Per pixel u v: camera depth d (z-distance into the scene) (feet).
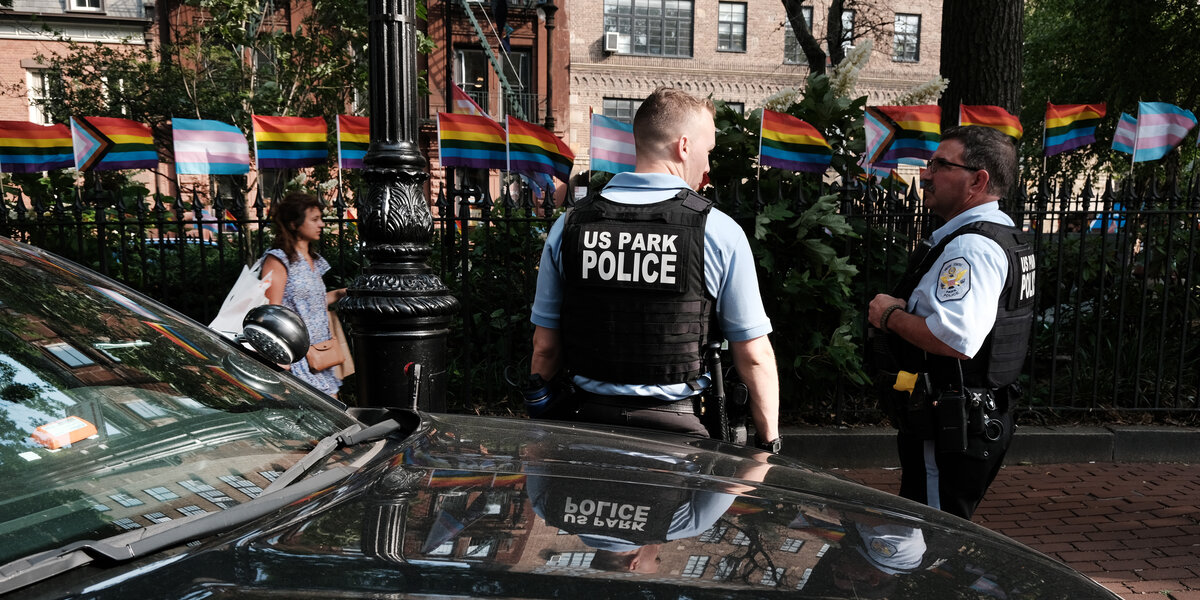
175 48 41.06
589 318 7.07
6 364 4.61
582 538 3.91
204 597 3.24
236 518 4.00
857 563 3.90
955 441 7.66
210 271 20.65
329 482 4.59
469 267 17.92
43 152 20.33
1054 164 53.88
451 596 3.32
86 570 3.47
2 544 3.65
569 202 16.57
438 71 74.13
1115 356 17.71
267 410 5.41
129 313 5.77
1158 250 19.27
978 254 7.47
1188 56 47.44
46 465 4.16
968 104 22.48
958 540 4.45
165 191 59.06
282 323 6.04
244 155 19.79
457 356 18.39
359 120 19.38
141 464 4.41
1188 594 10.63
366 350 11.18
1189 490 14.89
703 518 4.29
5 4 43.83
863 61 18.93
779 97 19.07
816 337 16.22
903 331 7.86
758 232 15.38
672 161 7.30
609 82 80.94
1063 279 19.88
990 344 7.70
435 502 4.26
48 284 5.50
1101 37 52.11
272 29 42.98
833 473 6.14
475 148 17.66
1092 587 4.20
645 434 6.41
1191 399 18.21
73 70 40.09
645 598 3.38
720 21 82.64
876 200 17.98
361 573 3.45
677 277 6.80
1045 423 17.54
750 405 7.29
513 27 76.28
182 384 5.27
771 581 3.62
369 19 11.20
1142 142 20.18
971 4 22.35
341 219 17.34
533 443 5.55
